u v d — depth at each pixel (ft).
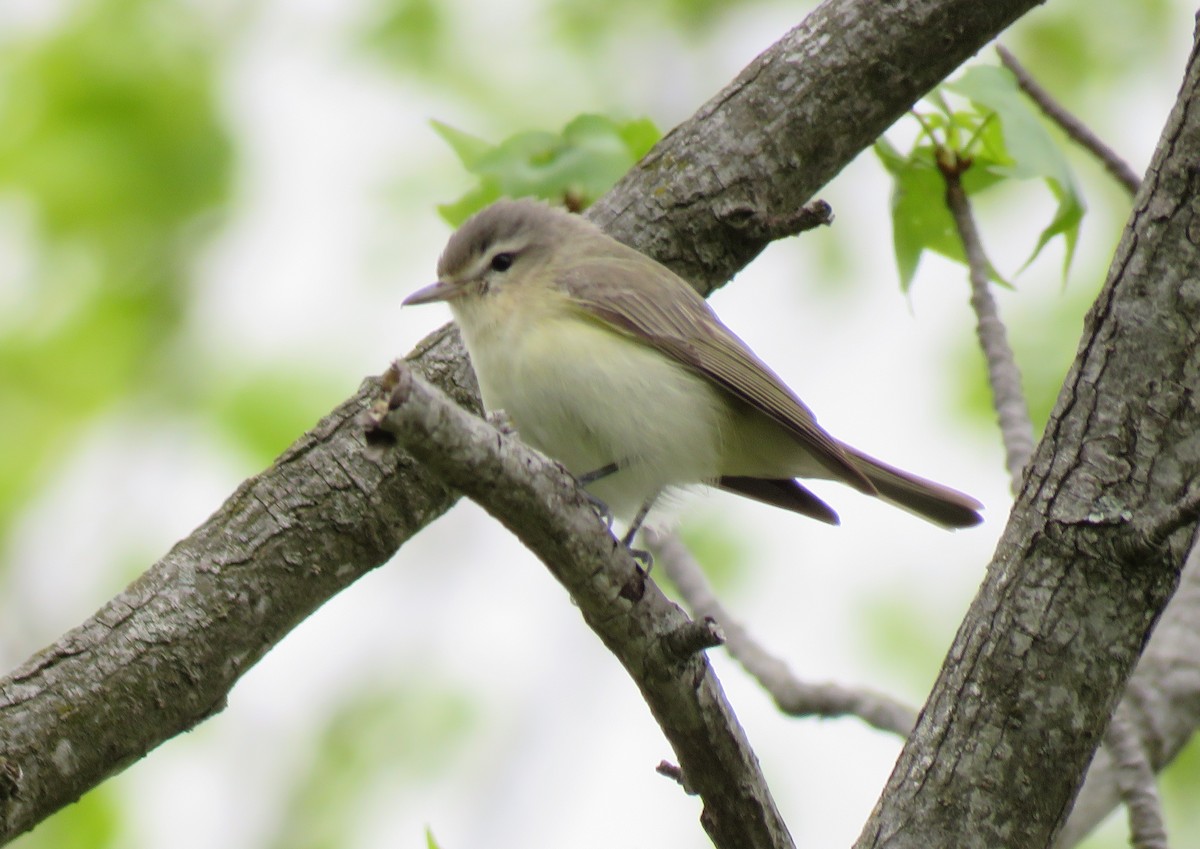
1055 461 22.30
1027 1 32.22
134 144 49.16
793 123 32.35
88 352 49.34
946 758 22.26
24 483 48.03
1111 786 31.42
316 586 28.45
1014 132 32.99
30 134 49.14
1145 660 33.42
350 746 48.37
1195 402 21.68
